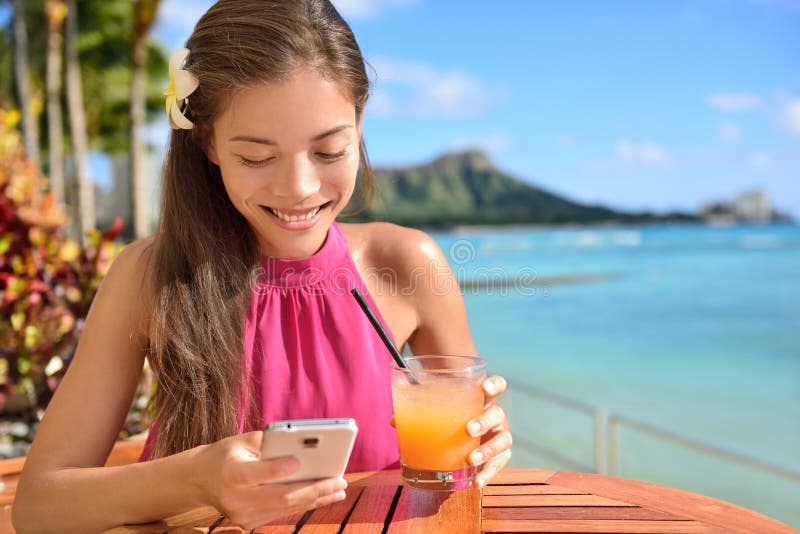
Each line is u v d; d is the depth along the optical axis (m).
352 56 1.46
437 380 1.36
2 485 1.66
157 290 1.63
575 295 29.41
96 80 22.00
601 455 3.67
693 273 36.62
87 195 12.99
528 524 1.24
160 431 1.62
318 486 1.16
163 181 1.70
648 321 23.45
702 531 1.20
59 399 1.56
